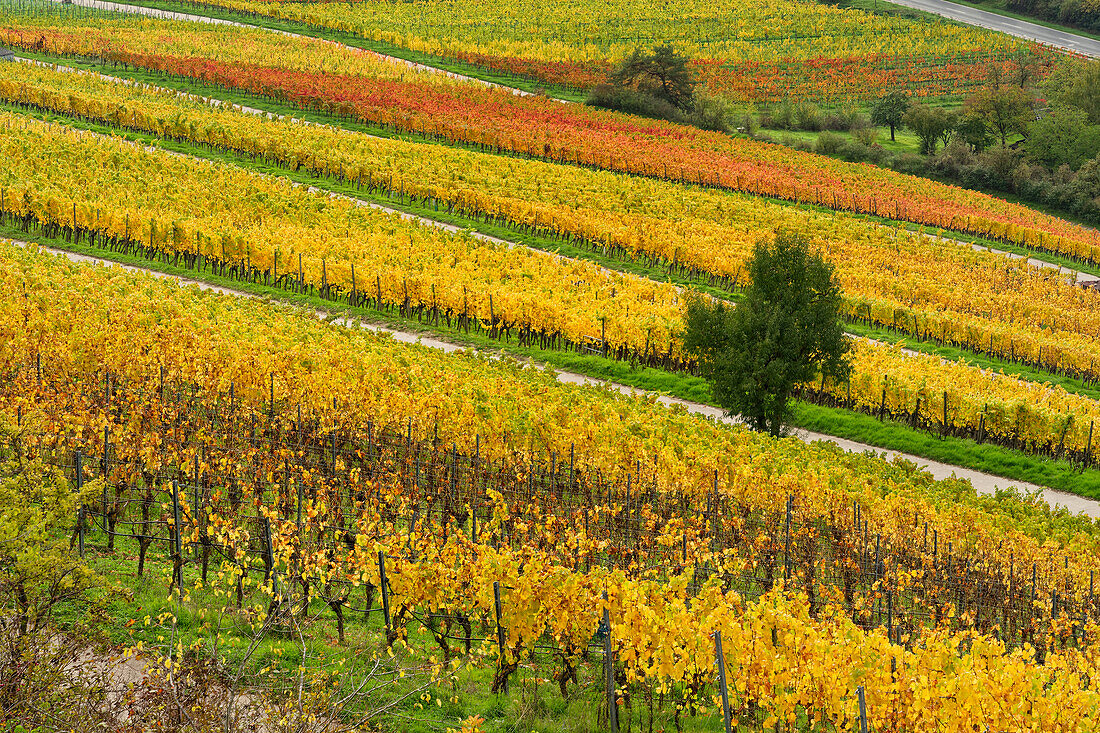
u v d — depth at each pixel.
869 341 67.81
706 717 22.67
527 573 22.69
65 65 131.50
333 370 38.81
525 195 89.88
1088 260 99.62
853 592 29.64
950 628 29.09
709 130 142.62
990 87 160.75
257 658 22.34
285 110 118.56
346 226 72.50
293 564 25.59
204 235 63.94
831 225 95.19
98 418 29.80
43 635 19.31
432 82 141.50
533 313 58.66
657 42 197.88
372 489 28.81
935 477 48.19
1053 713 20.72
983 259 90.50
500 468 34.66
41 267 51.41
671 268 79.81
